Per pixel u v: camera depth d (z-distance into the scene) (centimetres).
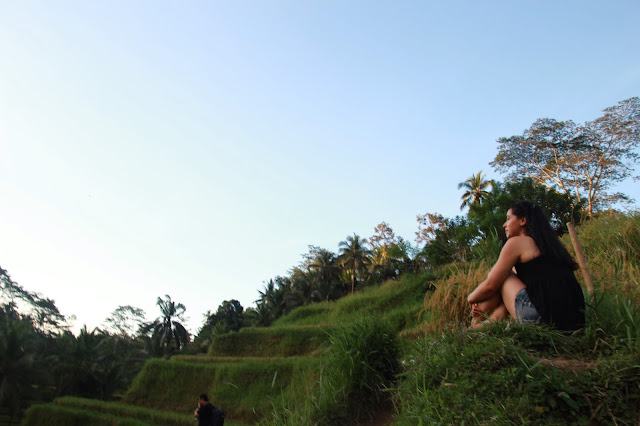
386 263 6019
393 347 514
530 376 281
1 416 4169
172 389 2359
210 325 7500
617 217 809
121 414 2311
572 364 299
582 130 4234
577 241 490
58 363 4325
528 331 330
